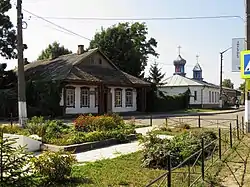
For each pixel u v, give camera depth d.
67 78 34.62
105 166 10.84
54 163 8.68
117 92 42.31
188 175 8.53
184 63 74.06
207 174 9.54
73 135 15.79
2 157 7.04
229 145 14.49
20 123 24.81
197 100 61.25
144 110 45.75
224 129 21.48
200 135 13.77
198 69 78.06
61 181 8.82
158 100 48.88
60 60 42.25
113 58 52.44
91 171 10.06
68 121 29.67
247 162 11.50
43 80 35.94
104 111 40.00
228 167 10.77
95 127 18.00
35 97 35.94
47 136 15.62
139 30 59.84
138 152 13.38
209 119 30.73
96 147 15.20
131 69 52.44
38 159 8.50
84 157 12.70
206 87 63.03
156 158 10.72
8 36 39.34
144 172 10.06
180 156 10.72
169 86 62.50
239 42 18.05
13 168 7.16
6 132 16.16
